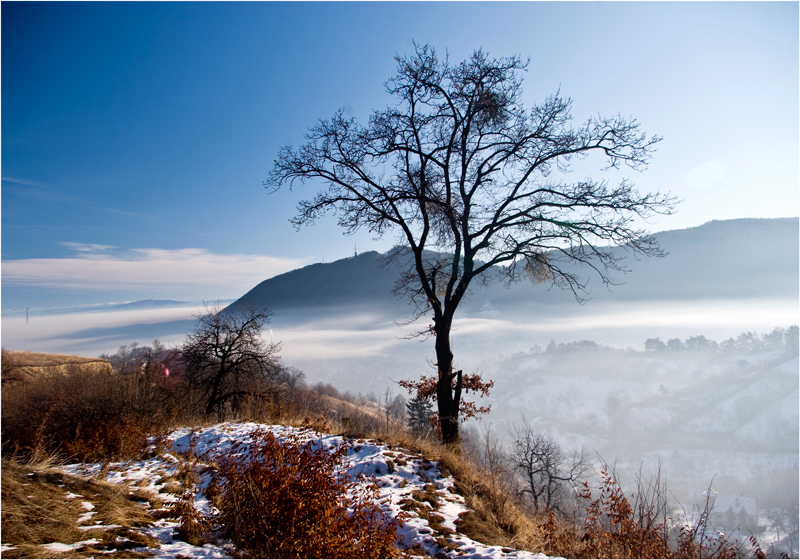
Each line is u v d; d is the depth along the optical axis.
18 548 2.93
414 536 5.04
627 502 5.41
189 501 4.63
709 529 5.16
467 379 11.47
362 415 10.50
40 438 9.90
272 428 9.76
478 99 11.12
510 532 5.82
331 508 4.18
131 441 8.85
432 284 12.13
